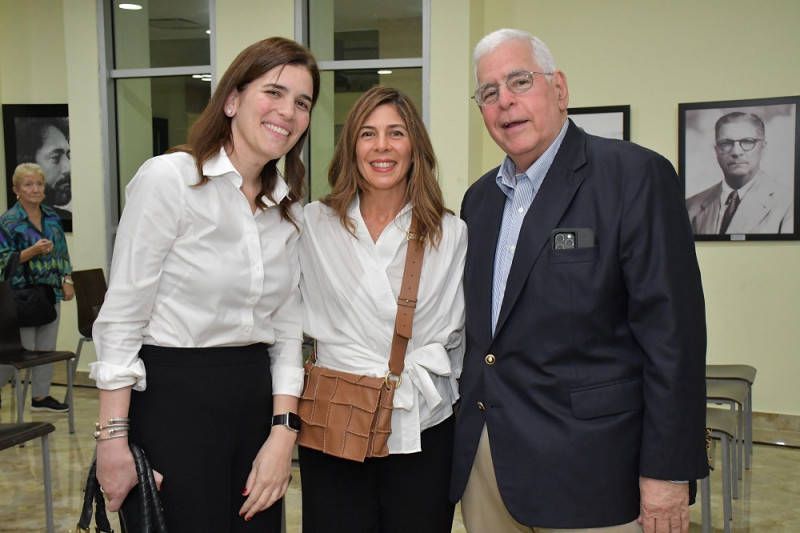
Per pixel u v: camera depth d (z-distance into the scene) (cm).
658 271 159
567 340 167
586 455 165
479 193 200
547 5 512
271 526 176
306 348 342
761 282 475
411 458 187
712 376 391
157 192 154
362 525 190
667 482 159
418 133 188
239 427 166
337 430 180
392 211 191
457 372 203
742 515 349
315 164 553
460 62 500
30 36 625
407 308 183
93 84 589
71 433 477
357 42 534
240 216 164
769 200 468
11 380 543
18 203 496
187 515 158
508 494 173
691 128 480
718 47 475
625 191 164
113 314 152
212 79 559
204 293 158
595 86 503
